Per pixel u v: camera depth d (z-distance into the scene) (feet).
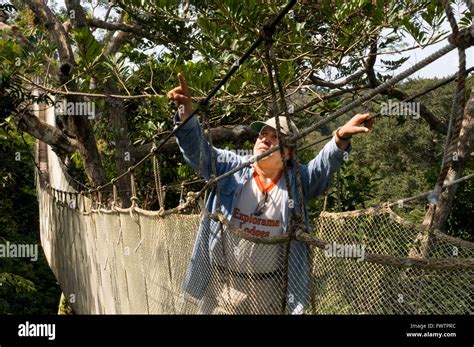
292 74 15.03
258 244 7.22
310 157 24.09
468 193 15.30
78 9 23.35
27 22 28.30
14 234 41.57
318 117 21.04
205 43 15.92
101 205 17.63
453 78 6.97
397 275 5.58
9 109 21.43
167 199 26.58
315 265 6.70
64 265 27.48
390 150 42.32
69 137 28.99
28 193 41.32
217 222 8.07
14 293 41.86
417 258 5.18
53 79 23.56
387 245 6.46
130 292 13.91
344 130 7.67
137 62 23.26
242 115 23.24
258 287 7.35
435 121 20.56
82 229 21.30
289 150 7.27
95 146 26.63
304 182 7.96
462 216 15.43
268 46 6.30
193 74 15.03
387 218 6.44
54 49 21.24
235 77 15.29
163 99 17.39
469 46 4.27
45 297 44.50
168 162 27.30
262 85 15.26
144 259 12.40
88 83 21.62
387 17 14.74
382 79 18.31
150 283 11.93
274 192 7.91
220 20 15.25
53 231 30.30
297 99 21.17
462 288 5.22
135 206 13.33
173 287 10.19
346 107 5.66
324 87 19.42
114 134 24.58
